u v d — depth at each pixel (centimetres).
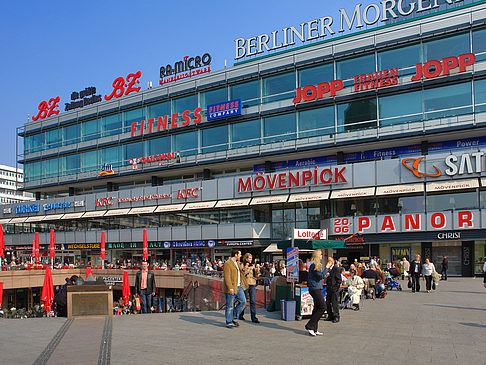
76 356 752
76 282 1380
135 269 3541
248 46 4084
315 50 3625
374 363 710
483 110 2961
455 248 3064
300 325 1092
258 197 3725
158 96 4469
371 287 1750
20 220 5284
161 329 1030
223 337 930
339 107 3484
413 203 3164
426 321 1160
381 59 3356
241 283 1108
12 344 856
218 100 4112
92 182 4972
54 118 5319
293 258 1177
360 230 3262
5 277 3338
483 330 1020
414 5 3338
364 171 3288
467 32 3064
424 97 3164
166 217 4309
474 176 2917
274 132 3769
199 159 4119
